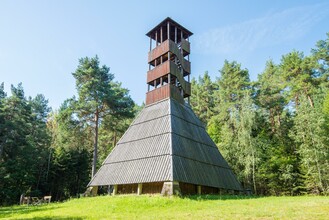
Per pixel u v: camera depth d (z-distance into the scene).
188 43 31.23
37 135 45.31
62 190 45.19
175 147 20.06
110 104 37.72
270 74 47.62
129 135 25.20
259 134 34.97
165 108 24.41
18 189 37.03
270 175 31.80
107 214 12.81
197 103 54.16
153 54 29.22
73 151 44.84
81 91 35.94
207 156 23.33
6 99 40.03
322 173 28.58
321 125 29.42
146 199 16.02
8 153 38.31
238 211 11.55
